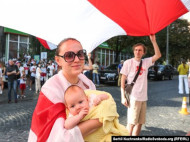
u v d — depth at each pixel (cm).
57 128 113
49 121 117
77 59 129
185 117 527
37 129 123
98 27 208
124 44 2025
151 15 216
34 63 1091
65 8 172
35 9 161
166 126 446
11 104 702
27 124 464
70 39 134
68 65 130
